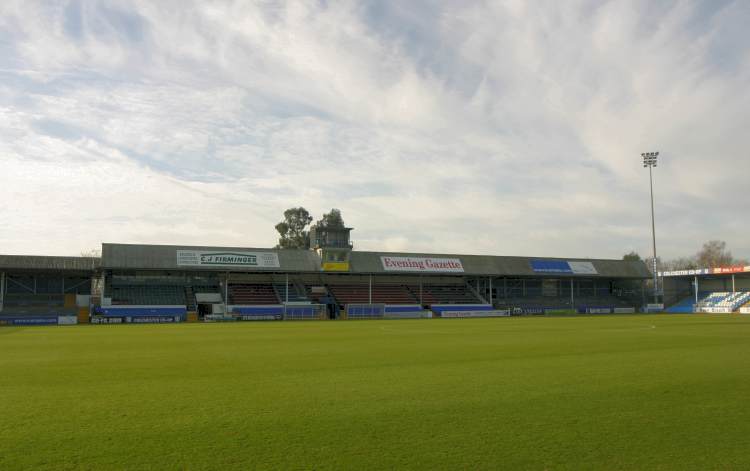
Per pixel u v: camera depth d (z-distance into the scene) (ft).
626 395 40.47
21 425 31.86
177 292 243.81
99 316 212.64
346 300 268.41
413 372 53.67
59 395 41.47
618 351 74.95
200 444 27.86
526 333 119.44
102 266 219.82
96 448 27.22
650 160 305.12
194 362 63.82
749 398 39.24
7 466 24.61
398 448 27.17
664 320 193.26
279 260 253.65
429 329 141.79
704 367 56.54
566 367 57.16
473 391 42.34
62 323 205.87
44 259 221.25
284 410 35.55
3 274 220.64
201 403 38.01
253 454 26.23
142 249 233.35
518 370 54.80
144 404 37.76
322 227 263.29
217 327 163.22
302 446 27.48
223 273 257.34
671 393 41.24
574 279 329.93
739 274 310.45
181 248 239.71
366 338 106.52
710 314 273.13
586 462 25.11
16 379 50.11
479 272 289.33
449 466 24.58
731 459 25.52
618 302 330.34
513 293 317.22
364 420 32.76
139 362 64.18
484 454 26.22
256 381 48.08
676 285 331.16
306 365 60.23
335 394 41.29
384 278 293.23
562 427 31.09
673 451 26.66
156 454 26.27
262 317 234.99
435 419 32.96
